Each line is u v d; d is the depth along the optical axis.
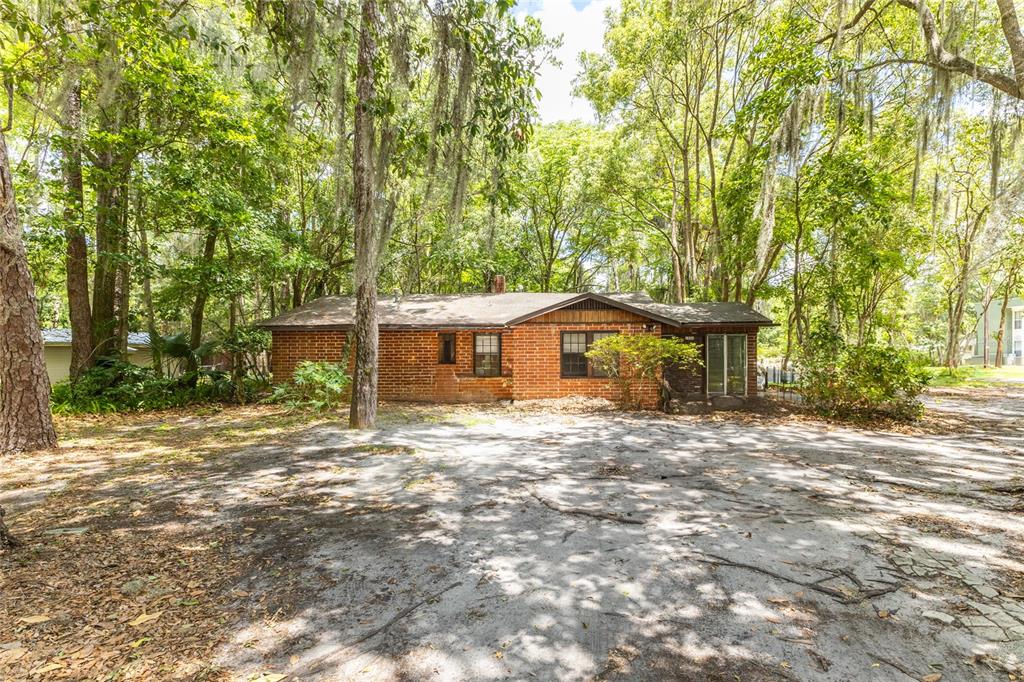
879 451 7.72
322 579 3.48
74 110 11.20
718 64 17.94
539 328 13.52
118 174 12.04
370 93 8.12
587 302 13.48
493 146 6.01
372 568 3.66
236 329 14.54
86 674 2.42
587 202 22.38
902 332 32.62
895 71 12.55
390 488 5.75
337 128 7.37
